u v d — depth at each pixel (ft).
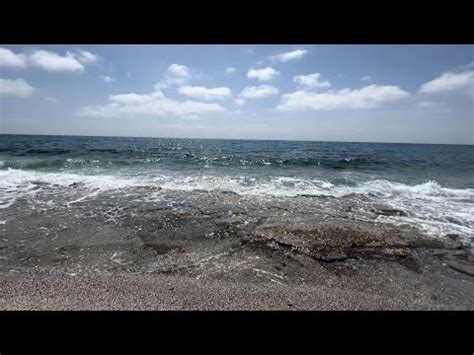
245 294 10.52
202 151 91.20
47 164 45.73
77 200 24.70
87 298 9.71
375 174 44.34
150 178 35.73
